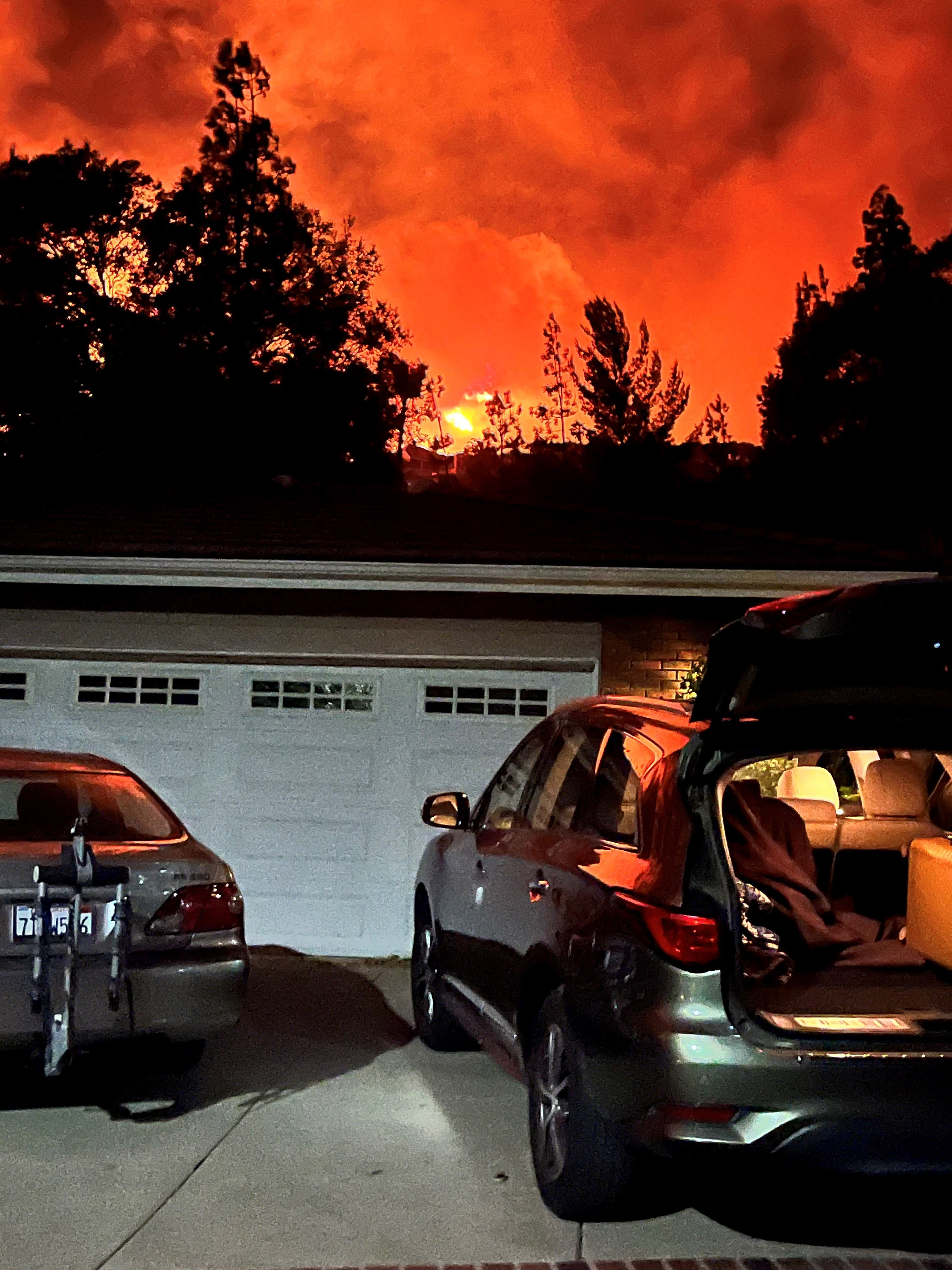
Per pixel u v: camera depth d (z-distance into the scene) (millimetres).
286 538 10781
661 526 11555
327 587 10438
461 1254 4828
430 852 7938
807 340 41031
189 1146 5949
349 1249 4859
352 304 44375
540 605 10594
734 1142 4422
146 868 6328
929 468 38188
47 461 37062
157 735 10773
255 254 42844
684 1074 4430
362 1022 8344
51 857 6133
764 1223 5199
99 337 38875
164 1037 6246
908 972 5355
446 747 10664
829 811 6289
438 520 11656
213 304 41375
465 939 6742
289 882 10672
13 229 39281
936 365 39406
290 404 41562
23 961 5984
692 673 10438
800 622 5008
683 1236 5039
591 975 4836
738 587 10234
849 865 6320
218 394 40500
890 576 10078
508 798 6953
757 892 5395
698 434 53469
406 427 50125
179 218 42000
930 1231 5160
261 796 10719
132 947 6227
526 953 5574
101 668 10828
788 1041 4434
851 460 38906
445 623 10641
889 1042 4461
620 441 49469
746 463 42031
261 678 10781
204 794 10742
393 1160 5809
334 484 14055
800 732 4734
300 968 10078
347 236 45156
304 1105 6574
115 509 11922
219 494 12930
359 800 10688
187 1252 4805
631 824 5270
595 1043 4758
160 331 39594
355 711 10734
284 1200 5324
